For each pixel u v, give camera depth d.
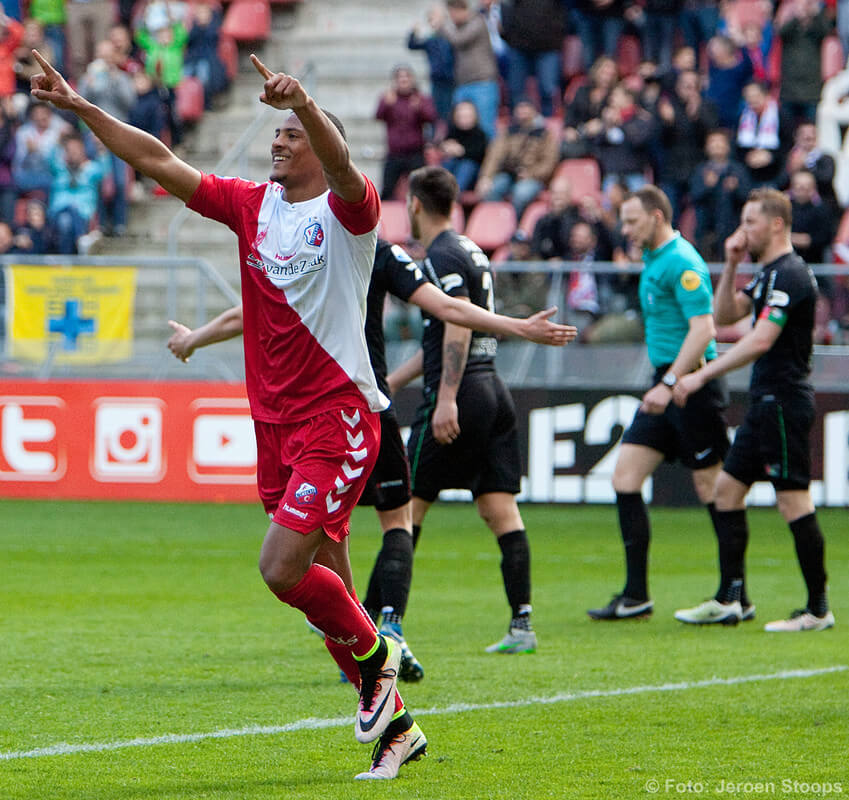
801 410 16.78
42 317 35.34
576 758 10.37
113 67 44.53
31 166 42.94
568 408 33.22
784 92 39.88
